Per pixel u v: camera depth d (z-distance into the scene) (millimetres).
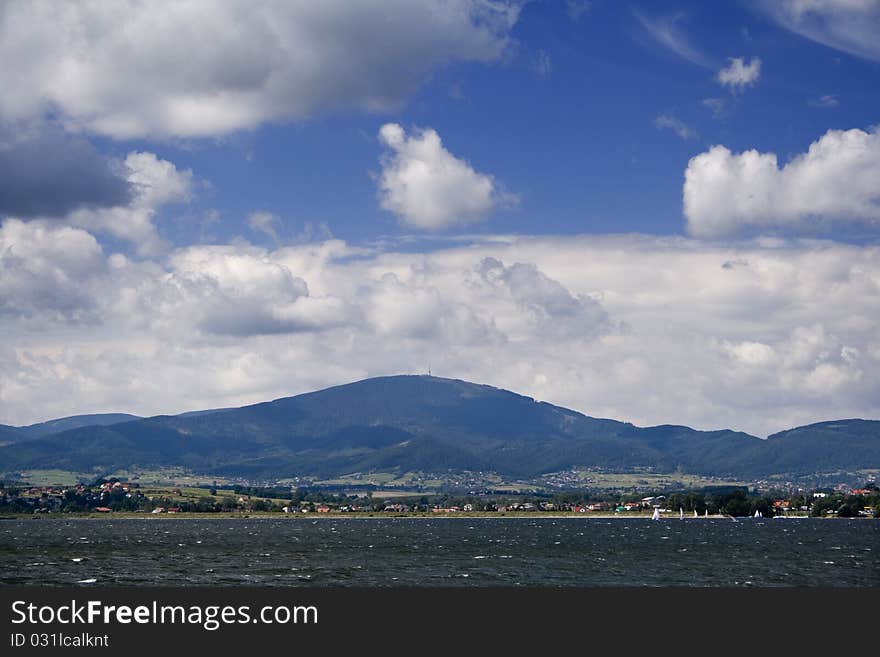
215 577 166000
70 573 174750
